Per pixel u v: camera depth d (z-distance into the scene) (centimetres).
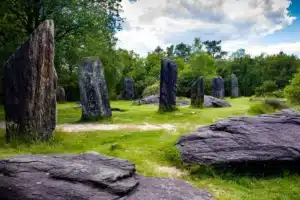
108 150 915
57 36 2072
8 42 2006
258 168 792
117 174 549
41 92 990
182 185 598
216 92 3772
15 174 551
